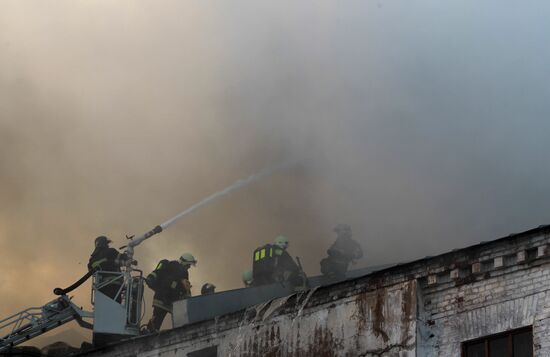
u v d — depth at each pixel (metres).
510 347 24.34
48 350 33.19
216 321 28.88
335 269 32.34
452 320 25.33
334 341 26.73
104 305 32.25
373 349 26.03
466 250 25.48
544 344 23.77
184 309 29.86
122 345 30.45
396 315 25.94
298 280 31.17
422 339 25.53
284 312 27.86
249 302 30.17
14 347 32.53
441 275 25.72
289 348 27.42
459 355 24.94
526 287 24.53
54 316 32.66
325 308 27.22
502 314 24.66
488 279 25.12
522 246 24.80
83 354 31.22
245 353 28.09
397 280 26.27
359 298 26.72
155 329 32.72
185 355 29.17
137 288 32.78
